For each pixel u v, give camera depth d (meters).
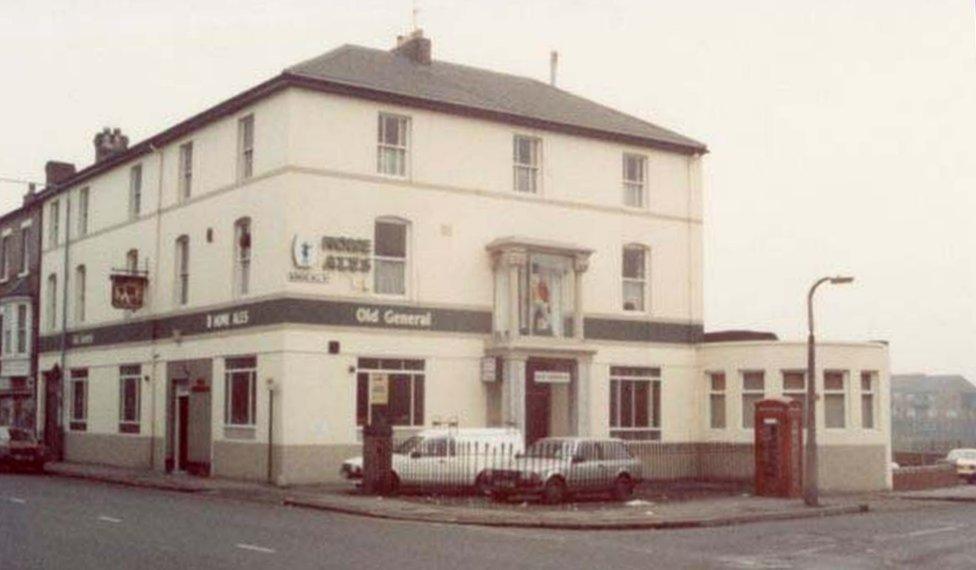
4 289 51.69
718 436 38.12
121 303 38.41
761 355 37.06
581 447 27.44
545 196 36.50
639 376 37.97
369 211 32.81
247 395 32.72
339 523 21.22
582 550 17.77
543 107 37.72
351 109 32.75
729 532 21.81
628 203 38.81
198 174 36.34
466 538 19.11
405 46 38.50
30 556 14.97
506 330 34.62
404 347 32.94
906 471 37.69
